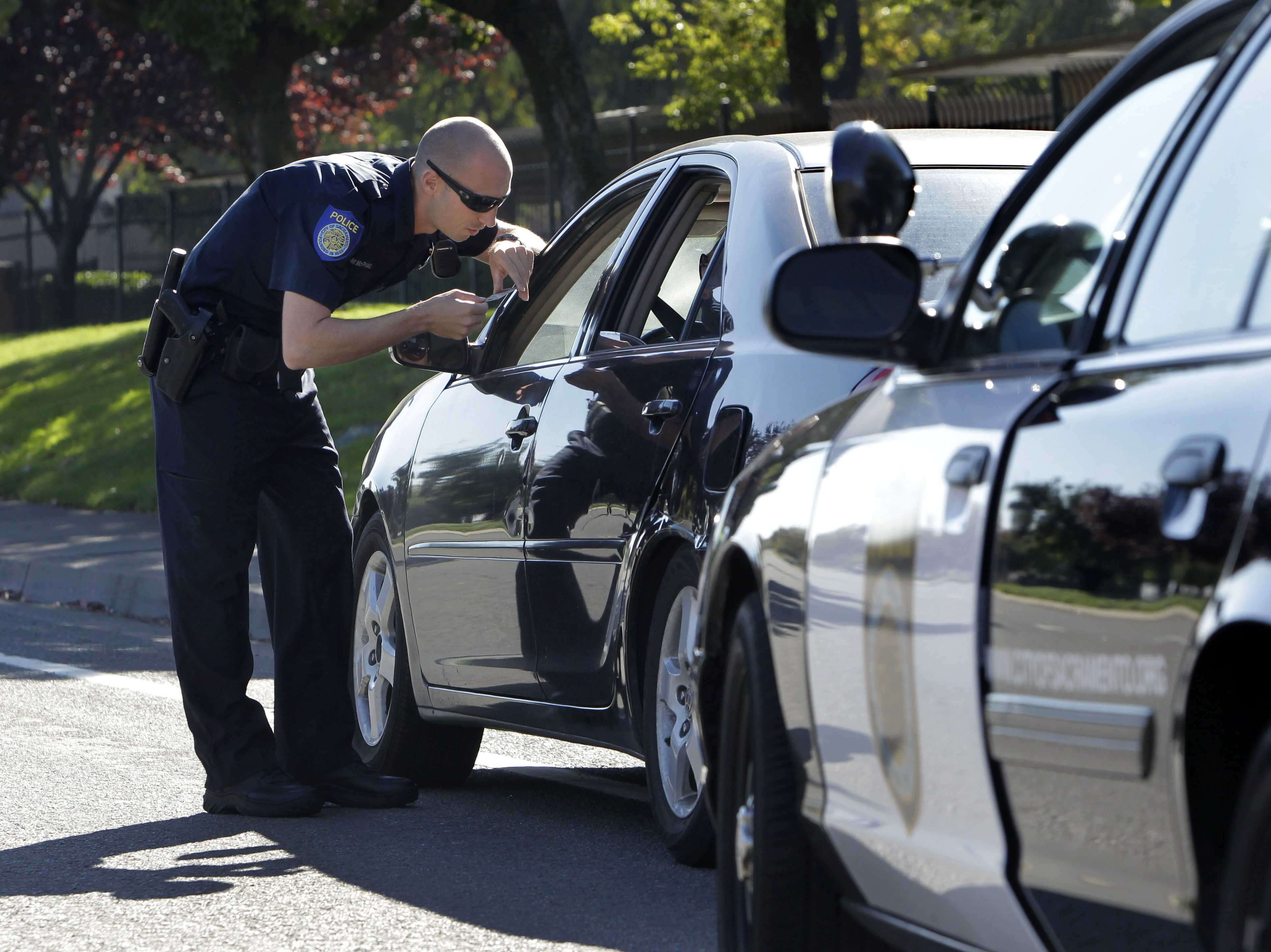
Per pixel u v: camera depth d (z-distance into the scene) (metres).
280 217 9.80
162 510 10.23
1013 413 4.73
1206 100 4.60
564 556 9.22
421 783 11.30
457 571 10.37
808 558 5.69
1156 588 3.92
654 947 7.38
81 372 42.19
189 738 12.73
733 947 6.36
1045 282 4.99
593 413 9.15
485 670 10.13
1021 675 4.41
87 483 31.08
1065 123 5.27
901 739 5.04
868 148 5.71
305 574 10.52
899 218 5.74
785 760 5.93
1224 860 3.75
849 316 5.16
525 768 12.00
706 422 8.18
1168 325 4.38
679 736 8.50
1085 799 4.18
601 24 52.38
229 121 37.50
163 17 34.38
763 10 48.56
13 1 65.19
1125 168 4.86
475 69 82.19
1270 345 3.91
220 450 10.07
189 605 10.22
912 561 4.97
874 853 5.27
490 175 9.77
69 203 72.19
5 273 72.00
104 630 19.12
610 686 8.93
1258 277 4.11
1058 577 4.28
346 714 10.65
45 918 8.09
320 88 67.75
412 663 10.97
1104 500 4.16
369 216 9.73
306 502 10.50
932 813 4.90
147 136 73.44
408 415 11.55
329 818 10.30
